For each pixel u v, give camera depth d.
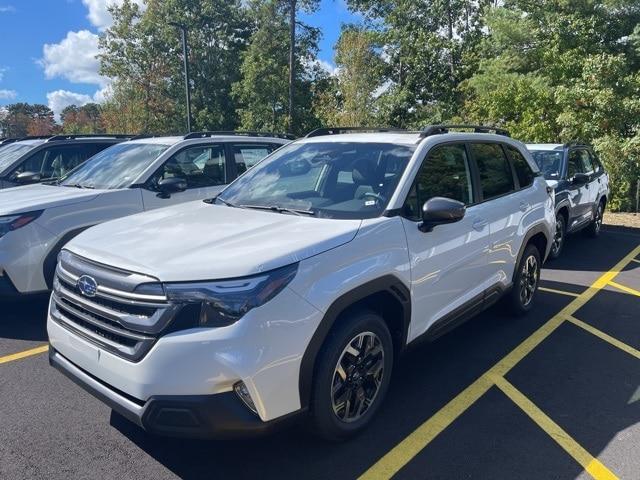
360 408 3.43
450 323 4.24
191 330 2.70
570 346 5.04
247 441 3.41
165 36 43.91
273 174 4.46
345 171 4.11
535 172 5.89
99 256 3.14
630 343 5.14
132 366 2.76
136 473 3.09
